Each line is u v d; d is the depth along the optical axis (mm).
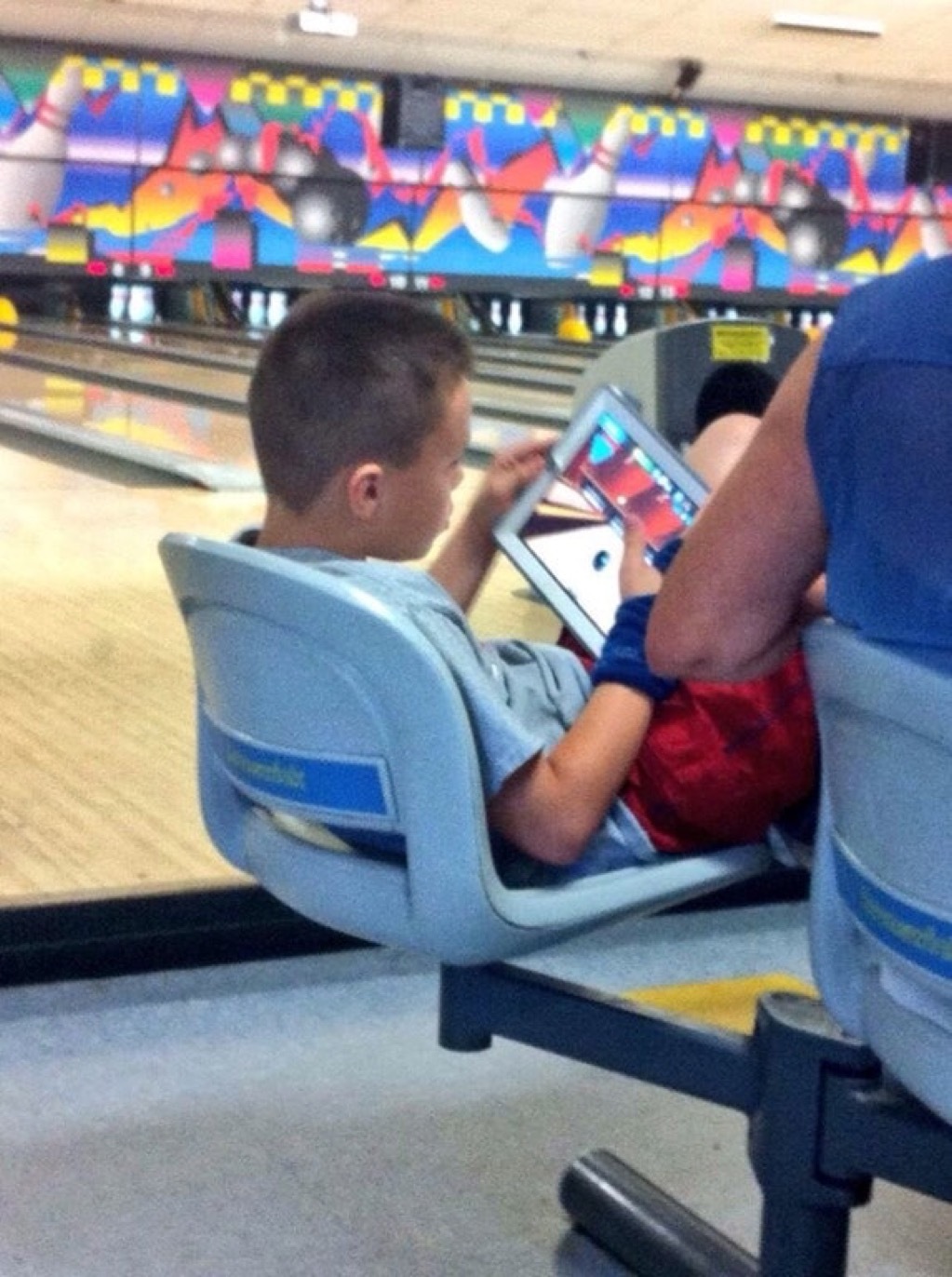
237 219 11000
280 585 1151
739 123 11758
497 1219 1451
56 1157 1515
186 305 12039
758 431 985
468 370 1342
